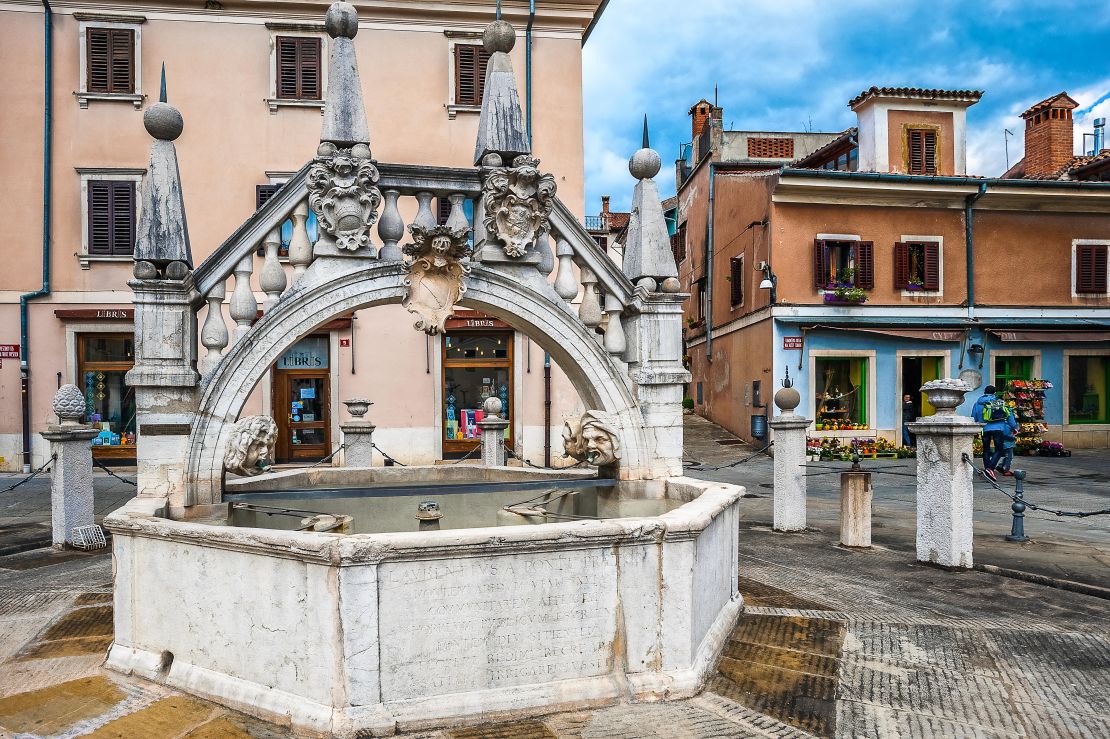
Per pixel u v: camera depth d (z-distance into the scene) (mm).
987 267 21531
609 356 6207
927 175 21422
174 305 5230
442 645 4055
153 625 4684
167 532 4496
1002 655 5203
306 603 3984
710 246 25875
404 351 18422
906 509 12000
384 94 18203
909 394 21500
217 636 4355
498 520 5895
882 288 21078
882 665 4992
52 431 9055
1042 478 15812
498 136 5844
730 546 5773
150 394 5172
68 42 17344
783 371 20469
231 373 5316
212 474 5285
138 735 3906
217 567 4348
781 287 20594
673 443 6348
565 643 4289
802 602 6469
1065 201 21578
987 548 8695
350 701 3871
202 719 4090
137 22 17391
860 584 7129
